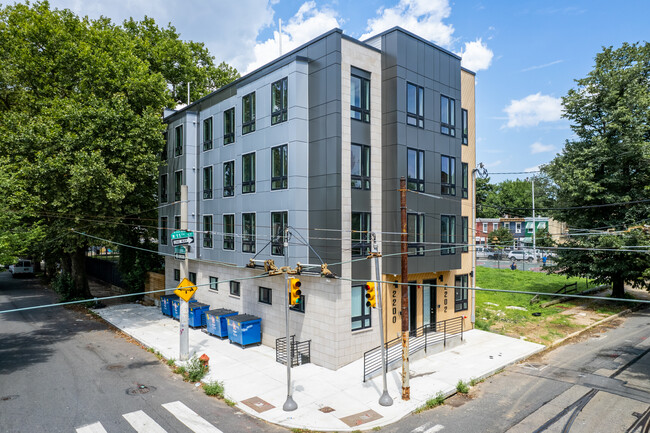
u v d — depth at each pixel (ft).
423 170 59.26
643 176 83.51
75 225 74.84
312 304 53.72
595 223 86.69
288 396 39.99
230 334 62.03
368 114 56.13
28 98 82.02
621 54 86.53
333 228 51.47
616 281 87.30
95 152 65.57
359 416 38.34
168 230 85.05
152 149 75.36
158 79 77.46
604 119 84.38
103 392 42.63
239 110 64.95
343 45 52.95
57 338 64.13
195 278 81.56
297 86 54.54
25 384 44.50
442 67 63.10
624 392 43.88
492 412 39.63
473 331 69.46
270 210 58.13
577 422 37.17
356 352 52.90
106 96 72.59
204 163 74.38
